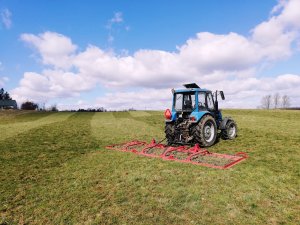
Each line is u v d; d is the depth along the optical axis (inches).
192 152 339.0
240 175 250.4
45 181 254.2
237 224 164.2
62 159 341.7
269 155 327.9
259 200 195.0
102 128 685.3
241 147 382.9
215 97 450.0
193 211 181.8
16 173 283.4
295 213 175.3
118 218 176.2
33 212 189.5
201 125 381.4
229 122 446.0
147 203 196.1
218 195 205.3
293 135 475.2
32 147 428.5
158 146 381.4
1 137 542.3
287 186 220.2
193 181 237.6
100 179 252.7
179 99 422.9
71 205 198.1
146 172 268.2
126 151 375.2
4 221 178.1
